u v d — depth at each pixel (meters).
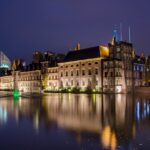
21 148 13.05
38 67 144.75
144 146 13.44
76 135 16.05
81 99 60.03
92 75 111.38
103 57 108.31
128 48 112.25
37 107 37.28
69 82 122.12
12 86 166.75
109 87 103.56
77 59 119.00
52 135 16.08
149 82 123.38
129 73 111.19
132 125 20.08
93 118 24.23
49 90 129.00
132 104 43.00
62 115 26.62
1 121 22.06
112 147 13.26
